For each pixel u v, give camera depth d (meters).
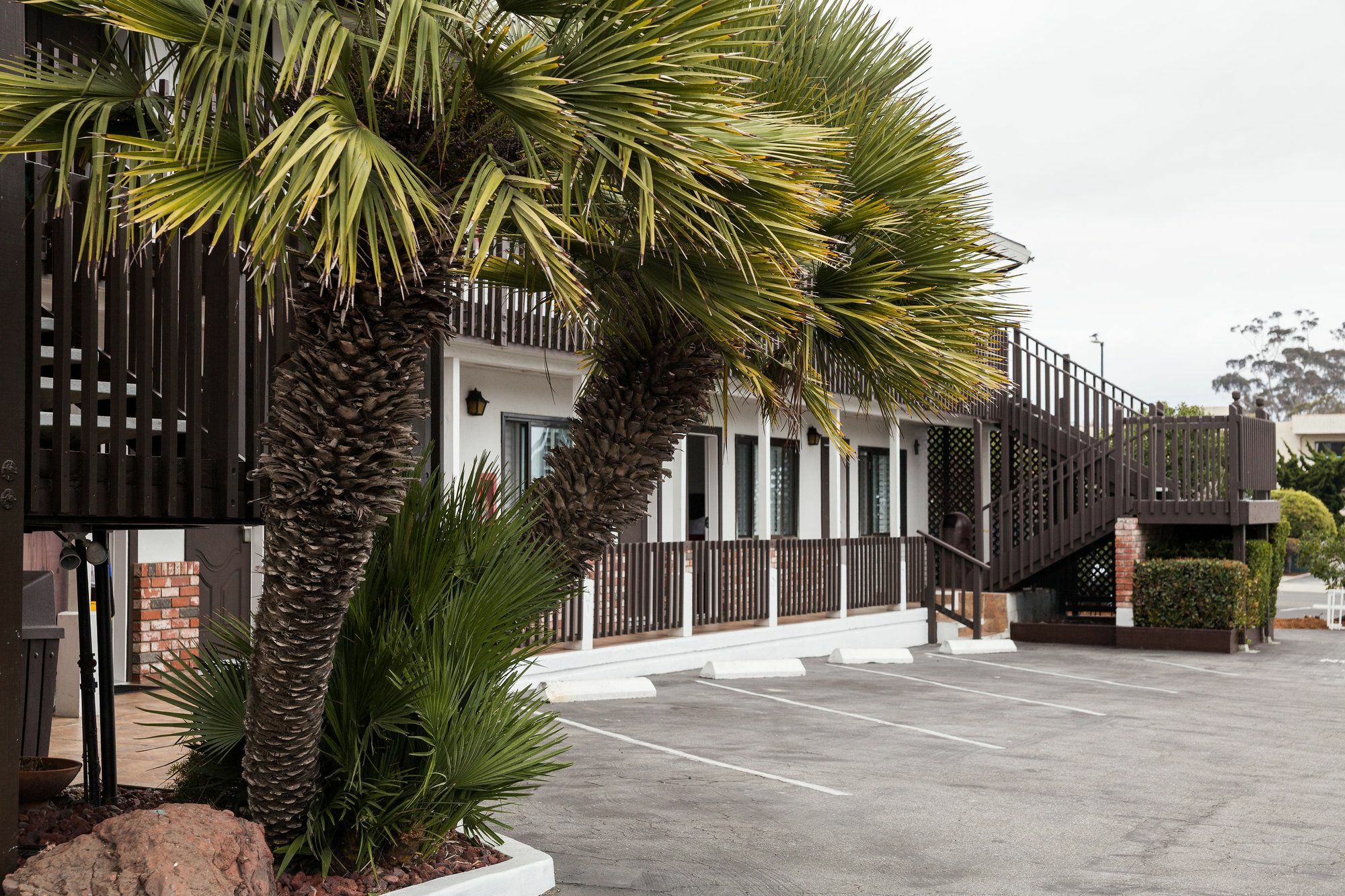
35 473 4.97
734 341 5.68
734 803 7.65
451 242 4.37
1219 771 9.09
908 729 10.70
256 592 12.48
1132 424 19.39
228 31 4.23
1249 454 18.86
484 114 4.52
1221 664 16.70
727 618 15.36
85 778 6.05
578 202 4.58
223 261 5.57
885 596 18.36
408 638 5.38
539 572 5.61
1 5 4.47
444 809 5.43
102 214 4.05
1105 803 7.89
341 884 5.03
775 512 19.86
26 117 4.26
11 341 4.48
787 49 6.82
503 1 4.63
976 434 21.91
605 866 6.05
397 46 4.18
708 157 4.32
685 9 4.45
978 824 7.24
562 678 12.56
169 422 5.36
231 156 4.00
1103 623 20.36
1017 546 20.72
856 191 6.51
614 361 5.93
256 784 4.91
